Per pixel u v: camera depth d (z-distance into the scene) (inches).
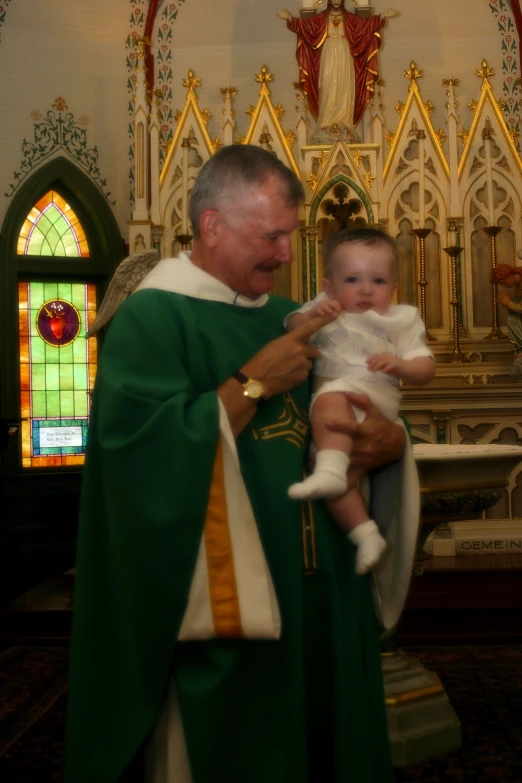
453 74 307.3
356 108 274.8
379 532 85.1
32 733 141.9
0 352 283.9
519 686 160.7
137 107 270.8
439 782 119.3
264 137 272.5
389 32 308.5
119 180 305.9
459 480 125.3
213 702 71.7
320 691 78.3
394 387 87.6
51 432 295.1
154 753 75.2
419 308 264.1
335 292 88.9
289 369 75.5
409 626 197.5
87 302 303.7
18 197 289.9
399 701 125.3
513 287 251.0
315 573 79.0
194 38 311.4
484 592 205.3
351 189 260.5
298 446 81.0
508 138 273.9
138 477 70.4
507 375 260.2
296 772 72.1
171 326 78.0
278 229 79.4
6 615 205.3
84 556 76.0
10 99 290.7
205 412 71.4
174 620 70.7
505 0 307.9
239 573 71.4
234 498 72.1
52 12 296.2
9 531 264.2
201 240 82.3
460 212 269.7
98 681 74.4
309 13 278.4
